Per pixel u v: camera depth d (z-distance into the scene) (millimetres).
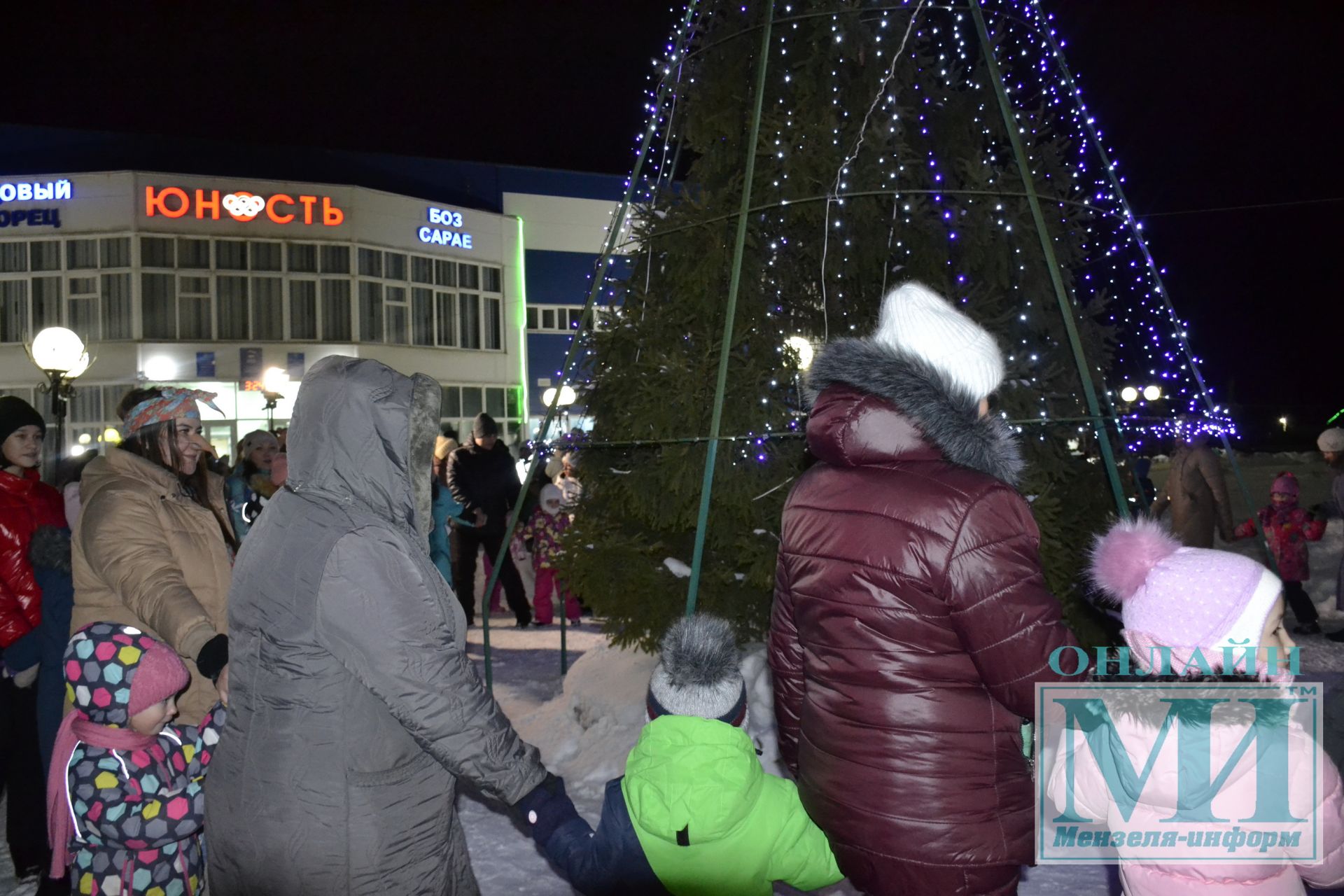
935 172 4922
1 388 25234
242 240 25906
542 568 9797
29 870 3816
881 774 1908
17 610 3572
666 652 2254
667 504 4961
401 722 1934
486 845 4047
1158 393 5191
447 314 28672
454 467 9773
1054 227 4914
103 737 2525
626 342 5141
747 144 4996
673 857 2123
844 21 4715
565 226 30625
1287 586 8109
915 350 2092
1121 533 2139
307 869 1914
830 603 1982
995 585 1837
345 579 1911
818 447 2090
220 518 3367
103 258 25172
